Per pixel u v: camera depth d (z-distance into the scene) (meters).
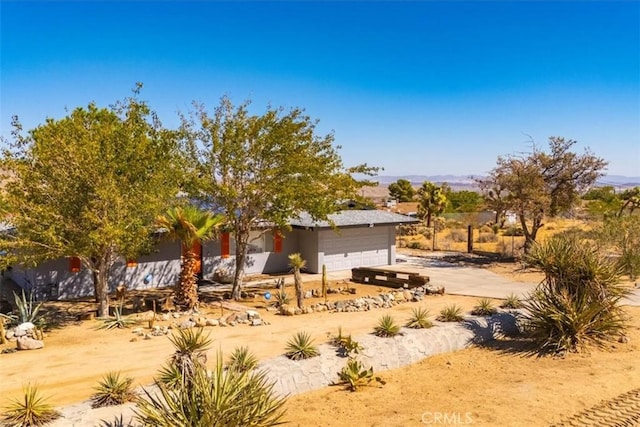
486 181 30.41
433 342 11.34
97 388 8.05
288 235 26.39
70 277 20.20
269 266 25.88
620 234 21.38
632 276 20.36
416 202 75.25
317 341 12.34
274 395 8.65
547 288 12.59
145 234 15.66
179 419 6.01
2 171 14.51
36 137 15.65
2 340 13.17
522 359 10.73
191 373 6.89
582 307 11.34
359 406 8.48
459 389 9.16
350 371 9.45
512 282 22.64
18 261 14.88
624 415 7.79
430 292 19.95
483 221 56.34
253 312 15.50
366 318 15.58
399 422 7.77
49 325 15.12
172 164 17.33
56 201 14.66
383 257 28.31
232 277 23.86
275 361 9.52
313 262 25.97
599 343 11.42
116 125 15.90
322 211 18.91
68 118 17.89
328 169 19.22
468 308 16.67
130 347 12.57
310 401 8.72
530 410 8.05
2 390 9.54
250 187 17.91
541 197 27.75
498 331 12.60
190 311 16.53
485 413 8.01
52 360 11.57
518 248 33.41
